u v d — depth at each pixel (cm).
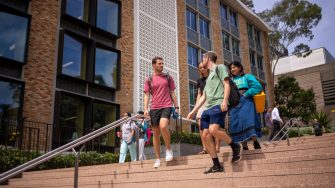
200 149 1483
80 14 1571
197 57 2325
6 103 1188
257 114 619
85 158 1117
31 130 1215
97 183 589
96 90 1538
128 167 754
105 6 1670
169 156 652
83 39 1528
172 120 1562
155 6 1962
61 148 517
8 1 1304
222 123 544
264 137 1977
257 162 539
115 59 1642
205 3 2605
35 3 1384
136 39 1769
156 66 663
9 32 1258
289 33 3438
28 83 1277
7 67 1241
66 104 1381
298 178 436
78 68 1493
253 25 3206
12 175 426
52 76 1364
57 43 1422
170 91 660
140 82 1716
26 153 995
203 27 2489
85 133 1395
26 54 1276
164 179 525
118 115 1574
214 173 499
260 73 3134
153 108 650
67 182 656
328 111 4134
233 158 557
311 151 578
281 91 3250
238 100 545
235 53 2800
